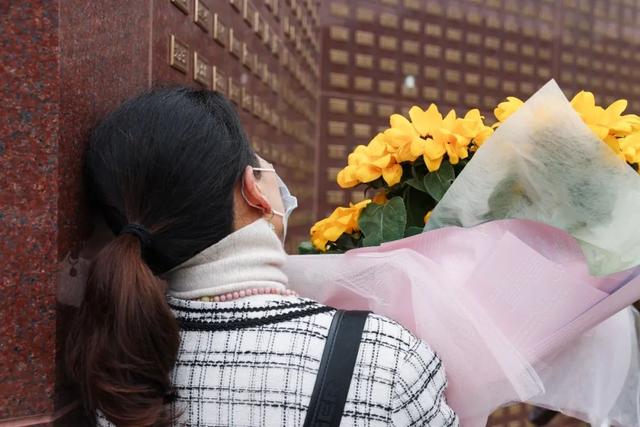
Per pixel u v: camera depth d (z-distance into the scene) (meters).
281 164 3.43
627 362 1.04
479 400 0.89
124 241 0.73
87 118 0.92
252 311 0.76
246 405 0.73
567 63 5.01
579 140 0.89
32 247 0.82
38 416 0.84
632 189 0.88
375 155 1.10
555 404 1.03
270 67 3.13
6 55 0.81
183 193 0.74
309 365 0.72
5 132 0.81
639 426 1.06
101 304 0.71
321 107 4.29
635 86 5.36
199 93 0.81
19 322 0.83
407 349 0.73
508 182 0.94
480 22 4.67
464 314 0.89
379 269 0.96
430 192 1.06
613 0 5.18
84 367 0.73
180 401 0.75
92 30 0.94
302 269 1.01
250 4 2.68
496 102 4.75
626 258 0.88
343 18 4.30
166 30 1.53
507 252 0.90
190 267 0.78
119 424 0.72
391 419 0.70
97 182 0.82
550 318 0.92
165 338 0.71
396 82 4.44
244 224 0.80
